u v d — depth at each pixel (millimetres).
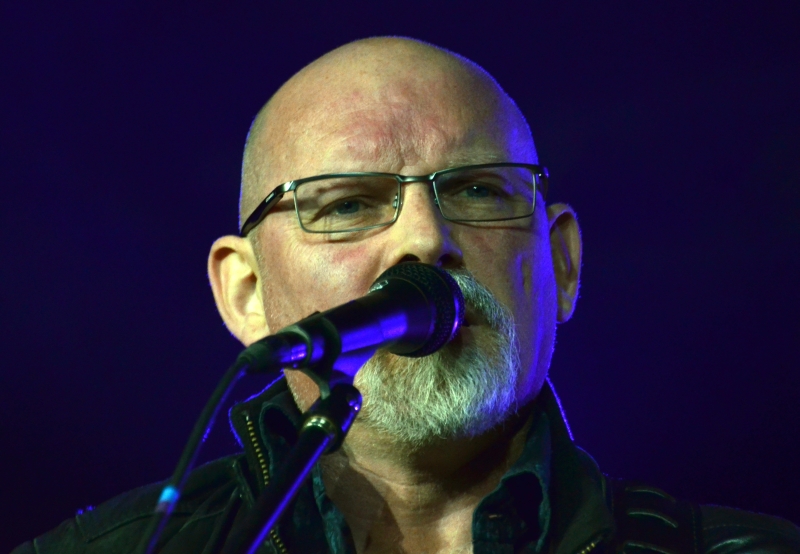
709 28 14438
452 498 6871
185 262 15867
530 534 6566
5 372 15375
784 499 12680
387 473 6828
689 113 14406
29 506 14875
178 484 3816
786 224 13758
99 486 14914
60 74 16344
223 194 16062
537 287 6941
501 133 7172
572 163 14641
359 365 4961
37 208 15977
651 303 13891
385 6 15719
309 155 7031
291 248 6969
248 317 7781
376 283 5555
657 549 6531
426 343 5391
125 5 16344
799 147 13914
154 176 16109
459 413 6176
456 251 6535
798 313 13398
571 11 14953
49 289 15719
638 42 14695
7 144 16141
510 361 6320
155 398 15367
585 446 13445
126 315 15680
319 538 6828
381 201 6844
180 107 16281
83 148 16172
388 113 6922
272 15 16141
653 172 14367
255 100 16234
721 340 13539
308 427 4598
